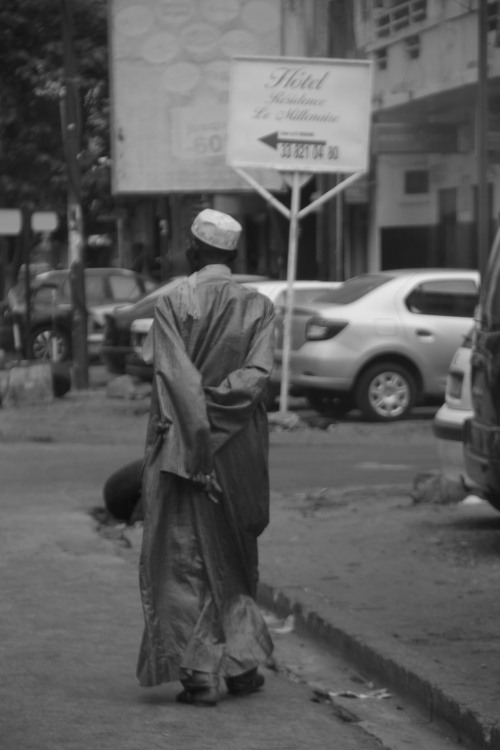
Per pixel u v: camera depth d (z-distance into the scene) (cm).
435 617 959
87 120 4975
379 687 866
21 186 4912
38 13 4778
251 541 800
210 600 782
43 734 750
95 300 3950
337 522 1356
